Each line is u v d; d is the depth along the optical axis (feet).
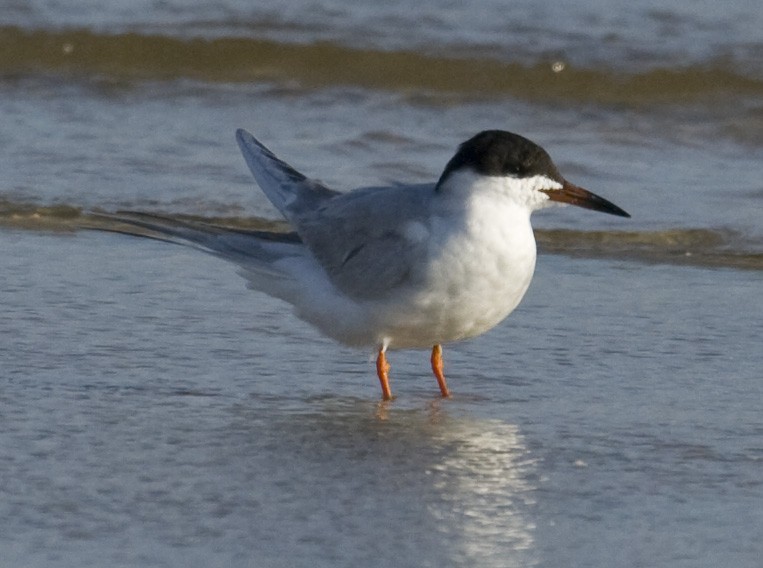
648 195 56.29
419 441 33.86
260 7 80.23
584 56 74.13
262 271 37.96
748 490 30.86
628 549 27.84
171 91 70.08
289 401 36.68
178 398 36.55
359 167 58.08
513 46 75.15
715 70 72.49
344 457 32.65
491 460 32.65
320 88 71.31
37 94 68.64
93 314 42.91
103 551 27.27
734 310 44.91
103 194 54.49
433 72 73.20
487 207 35.17
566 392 37.81
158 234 41.98
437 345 37.70
